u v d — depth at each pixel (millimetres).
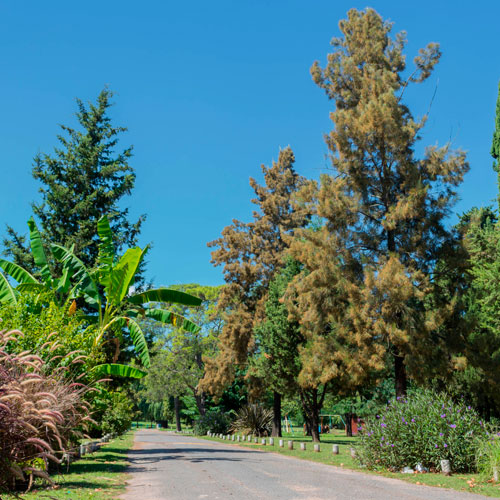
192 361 52000
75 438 9797
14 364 4855
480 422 12297
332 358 22062
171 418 72250
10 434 4352
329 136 24844
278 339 28062
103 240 17797
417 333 19594
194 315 52031
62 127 29594
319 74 26656
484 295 22797
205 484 9672
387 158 23375
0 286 14203
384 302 20078
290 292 25750
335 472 12469
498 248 23453
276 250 36906
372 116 22125
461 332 20938
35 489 8148
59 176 28906
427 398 13250
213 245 37469
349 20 26719
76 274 17781
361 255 21797
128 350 26500
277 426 34156
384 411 13930
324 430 54344
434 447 11914
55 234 27766
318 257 22812
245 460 15875
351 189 23688
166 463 14375
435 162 22234
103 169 29281
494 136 26812
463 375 23281
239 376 45250
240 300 36156
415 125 22703
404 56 25875
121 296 17781
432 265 22812
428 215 22141
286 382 28438
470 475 11094
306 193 24469
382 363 20297
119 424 30438
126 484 9594
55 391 6785
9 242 27250
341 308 22672
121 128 30703
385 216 22062
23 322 10852
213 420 42344
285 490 8945
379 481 10547
